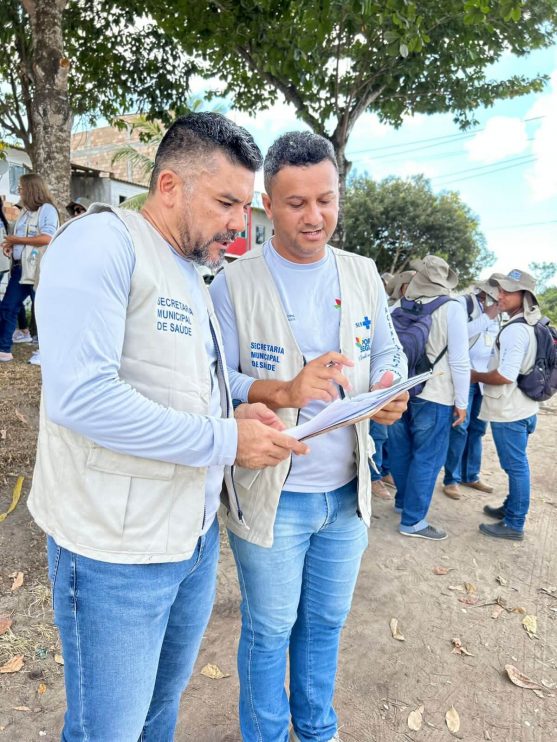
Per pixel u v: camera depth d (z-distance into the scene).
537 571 3.46
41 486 1.29
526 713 2.32
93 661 1.27
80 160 24.34
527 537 3.92
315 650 1.93
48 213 5.46
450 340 3.56
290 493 1.72
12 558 3.03
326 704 1.96
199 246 1.32
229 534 1.83
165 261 1.28
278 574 1.73
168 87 9.20
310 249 1.67
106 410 1.11
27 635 2.51
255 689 1.82
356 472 1.83
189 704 2.27
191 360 1.29
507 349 3.61
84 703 1.30
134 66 8.94
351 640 2.72
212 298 1.82
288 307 1.76
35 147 5.83
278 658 1.82
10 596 2.75
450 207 28.08
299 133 1.62
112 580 1.23
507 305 3.72
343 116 8.52
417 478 3.72
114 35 8.66
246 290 1.77
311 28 5.78
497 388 3.71
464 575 3.37
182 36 7.52
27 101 8.62
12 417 4.41
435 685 2.45
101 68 8.98
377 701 2.34
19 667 2.33
